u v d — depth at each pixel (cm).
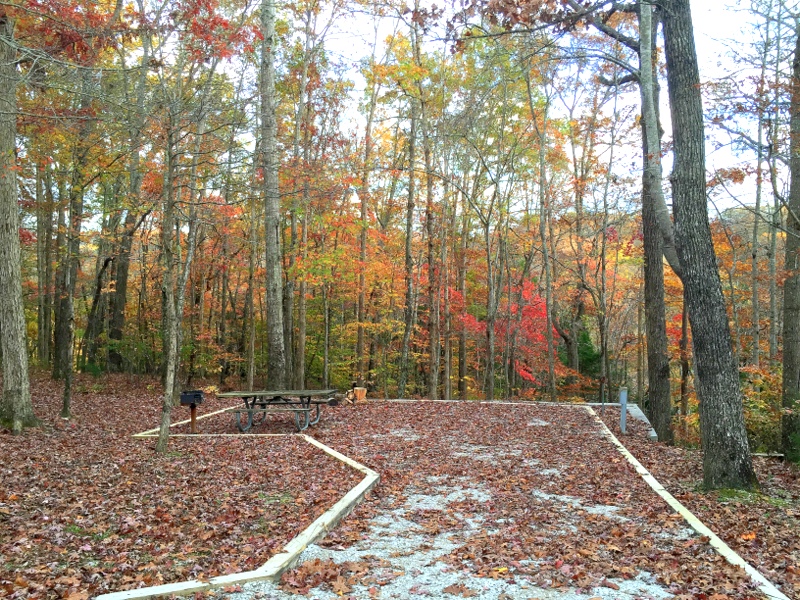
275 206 1584
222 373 2478
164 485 743
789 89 933
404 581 459
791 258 1152
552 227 2433
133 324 2331
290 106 2166
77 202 1603
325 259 1728
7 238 1054
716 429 771
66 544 526
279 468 844
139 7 1424
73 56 881
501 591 441
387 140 2470
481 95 2041
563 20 782
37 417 1153
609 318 2395
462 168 2458
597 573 475
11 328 1058
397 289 2344
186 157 1415
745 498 724
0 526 562
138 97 1082
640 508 672
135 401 1633
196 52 998
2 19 888
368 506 673
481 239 2967
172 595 419
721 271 2030
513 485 782
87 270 3262
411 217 1955
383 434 1158
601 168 2052
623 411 1237
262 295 2955
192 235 1341
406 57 1997
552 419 1367
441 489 761
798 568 500
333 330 2667
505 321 2620
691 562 499
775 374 1422
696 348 791
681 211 792
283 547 514
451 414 1426
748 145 1052
